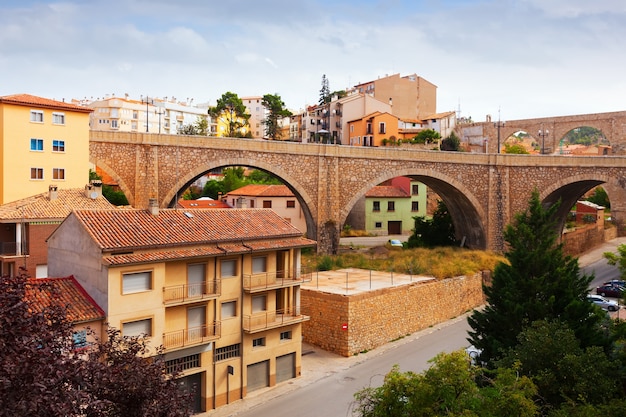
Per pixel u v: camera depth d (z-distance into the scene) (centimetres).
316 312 3834
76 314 2353
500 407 1659
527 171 6825
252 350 3039
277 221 3400
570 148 15125
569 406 1958
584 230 7550
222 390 2880
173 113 14025
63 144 4566
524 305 2802
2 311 1301
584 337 2644
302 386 3127
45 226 3534
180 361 2734
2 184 4253
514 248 3153
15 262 3438
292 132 13550
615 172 6675
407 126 11619
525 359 2261
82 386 1391
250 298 3039
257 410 2806
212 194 9406
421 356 3631
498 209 6781
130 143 5056
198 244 2809
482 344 2948
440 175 6538
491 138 11312
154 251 2633
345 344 3628
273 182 9825
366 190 6184
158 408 1562
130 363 1659
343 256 5788
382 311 3925
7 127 4247
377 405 1752
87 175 4719
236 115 11988
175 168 5241
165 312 2664
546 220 3194
